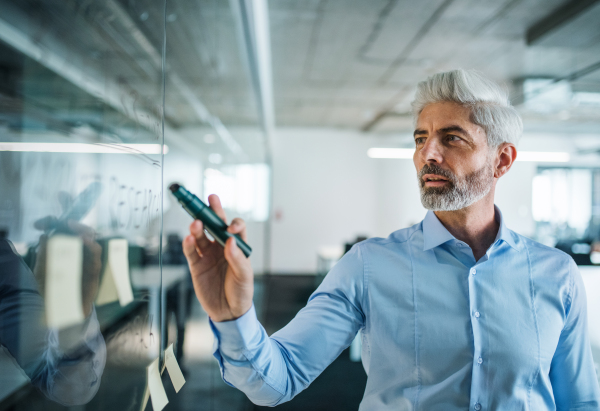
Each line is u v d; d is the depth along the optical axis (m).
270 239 7.96
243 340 0.56
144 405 0.64
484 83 0.76
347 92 5.34
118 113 0.59
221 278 0.55
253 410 2.58
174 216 1.15
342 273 0.82
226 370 0.61
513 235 0.84
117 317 0.57
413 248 0.83
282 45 3.73
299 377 0.71
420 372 0.75
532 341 0.74
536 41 3.41
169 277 1.09
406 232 0.87
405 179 7.92
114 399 0.56
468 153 0.75
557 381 0.81
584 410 0.78
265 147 6.26
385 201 7.98
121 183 0.58
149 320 0.69
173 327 1.11
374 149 8.07
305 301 5.80
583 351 0.80
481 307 0.75
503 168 0.81
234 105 2.59
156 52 0.78
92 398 0.51
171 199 1.13
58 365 0.44
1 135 0.38
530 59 3.92
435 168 0.75
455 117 0.75
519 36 3.45
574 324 0.79
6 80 0.38
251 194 3.75
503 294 0.76
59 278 0.44
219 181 1.89
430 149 0.75
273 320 4.76
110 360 0.55
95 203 0.51
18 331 0.39
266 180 6.69
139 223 0.66
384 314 0.78
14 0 0.40
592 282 2.00
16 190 0.39
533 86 4.74
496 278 0.77
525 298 0.77
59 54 0.46
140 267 0.66
